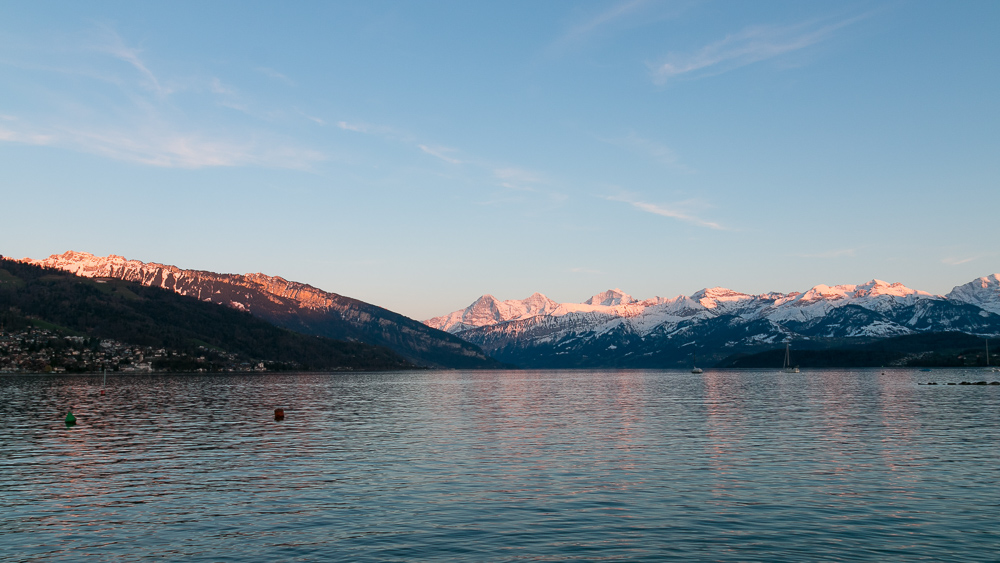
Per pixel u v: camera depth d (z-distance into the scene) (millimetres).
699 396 145250
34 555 29297
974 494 39281
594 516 34844
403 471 47906
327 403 122562
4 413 96625
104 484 43750
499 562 27891
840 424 78125
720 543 30125
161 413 97688
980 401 116812
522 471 47625
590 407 111750
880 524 32906
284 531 32531
